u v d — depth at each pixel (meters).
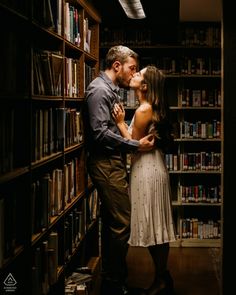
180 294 4.21
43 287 2.83
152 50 6.13
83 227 4.23
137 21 6.11
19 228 2.49
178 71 5.93
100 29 5.98
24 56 2.44
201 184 6.13
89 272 4.23
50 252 2.99
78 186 4.18
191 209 6.15
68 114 3.63
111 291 3.91
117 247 3.85
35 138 2.68
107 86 3.88
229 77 2.65
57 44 3.39
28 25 2.46
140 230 3.85
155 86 3.86
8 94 2.14
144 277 4.68
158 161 3.92
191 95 5.91
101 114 3.73
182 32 5.93
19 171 2.32
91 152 3.95
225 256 2.70
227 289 2.70
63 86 3.35
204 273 4.83
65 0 3.74
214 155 5.92
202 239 5.93
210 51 6.10
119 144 3.75
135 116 3.89
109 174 3.83
